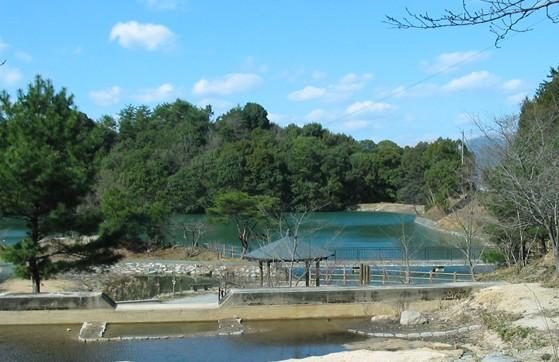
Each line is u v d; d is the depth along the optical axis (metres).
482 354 13.75
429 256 42.75
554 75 35.28
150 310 19.81
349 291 20.45
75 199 25.67
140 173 65.94
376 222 74.75
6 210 24.77
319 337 17.66
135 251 50.62
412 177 94.69
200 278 41.09
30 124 25.80
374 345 16.36
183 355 15.87
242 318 19.97
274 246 28.92
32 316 19.62
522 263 27.91
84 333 18.09
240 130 106.75
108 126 103.75
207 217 60.34
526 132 26.22
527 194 22.25
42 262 25.66
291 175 84.56
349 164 97.50
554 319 15.42
